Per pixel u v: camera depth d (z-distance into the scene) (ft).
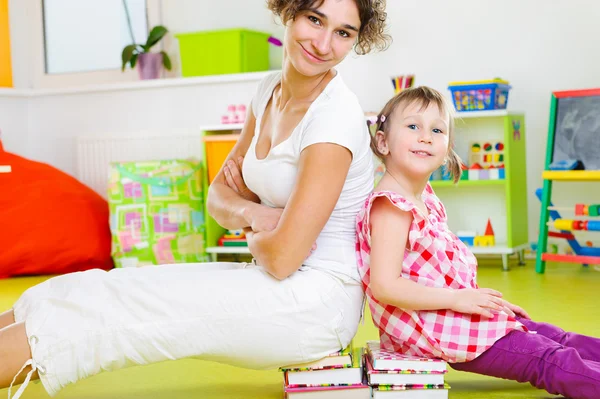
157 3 14.62
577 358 4.57
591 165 10.71
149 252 12.38
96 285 4.58
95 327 4.47
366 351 5.32
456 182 5.58
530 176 12.29
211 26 14.30
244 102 13.67
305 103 4.77
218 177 5.53
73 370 4.46
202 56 13.70
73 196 12.91
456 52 12.51
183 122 14.14
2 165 12.48
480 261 12.26
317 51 4.50
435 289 4.69
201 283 4.59
